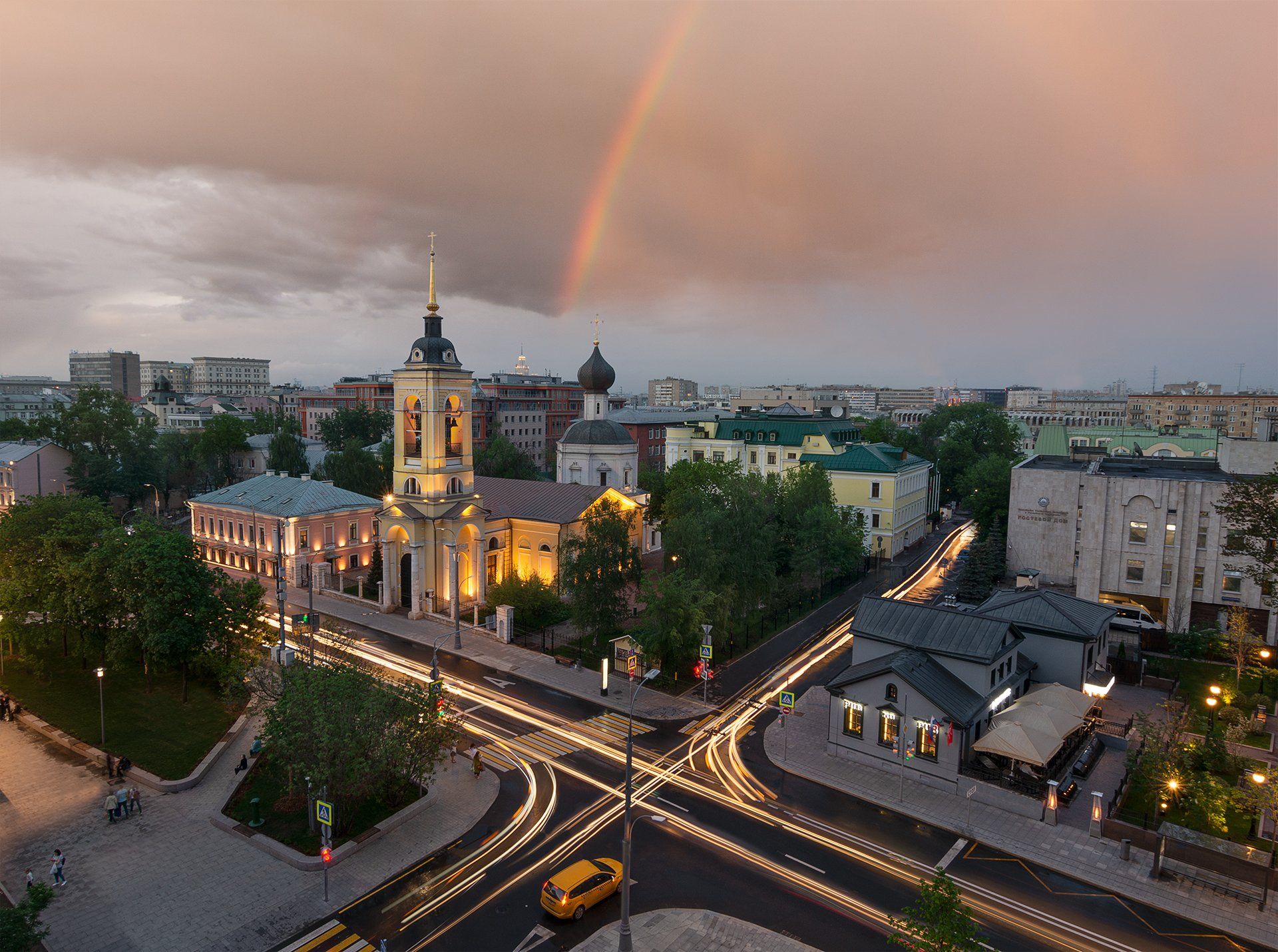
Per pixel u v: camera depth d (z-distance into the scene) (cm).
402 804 3741
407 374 6988
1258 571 5916
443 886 3138
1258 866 3144
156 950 2744
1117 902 3102
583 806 3784
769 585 6525
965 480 11656
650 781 4062
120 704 4962
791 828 3619
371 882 3156
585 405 9744
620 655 5709
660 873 3238
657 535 9675
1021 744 3834
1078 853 3438
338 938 2817
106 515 5956
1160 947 2842
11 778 4034
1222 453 7394
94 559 4984
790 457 11062
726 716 4925
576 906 2934
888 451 10525
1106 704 5134
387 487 11600
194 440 14162
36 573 5359
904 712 4122
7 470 11394
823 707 5100
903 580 8650
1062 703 4256
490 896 3073
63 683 5297
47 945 2758
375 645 6128
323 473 12238
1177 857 3294
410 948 2767
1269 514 4900
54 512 5869
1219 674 5656
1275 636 5981
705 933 2861
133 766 4125
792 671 5769
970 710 4059
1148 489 6500
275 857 3338
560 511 7706
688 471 9419
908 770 4125
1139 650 5834
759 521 6662
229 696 4503
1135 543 6594
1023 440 17050
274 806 3734
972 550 7225
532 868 3266
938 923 2223
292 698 3475
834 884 3175
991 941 2847
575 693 5256
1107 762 4341
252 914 2950
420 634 6444
